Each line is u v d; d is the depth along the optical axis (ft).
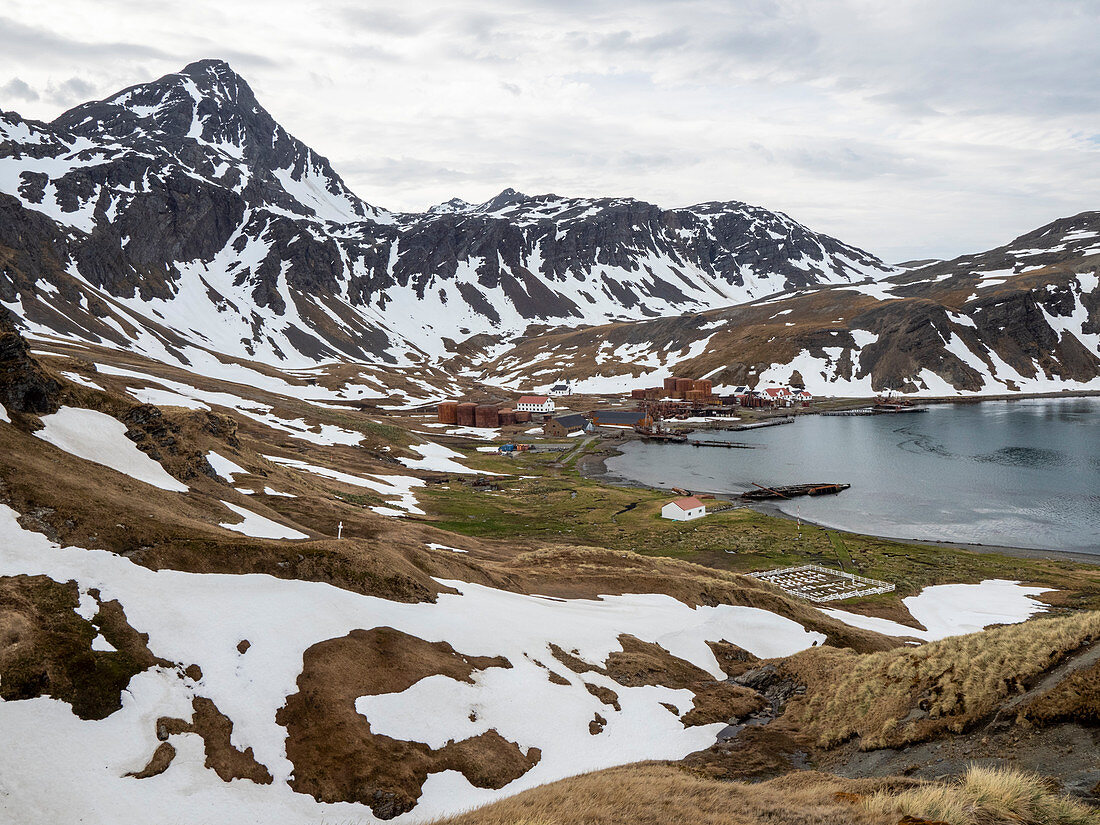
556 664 148.25
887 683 123.13
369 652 127.65
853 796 77.25
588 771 115.55
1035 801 64.59
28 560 117.29
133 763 92.38
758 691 157.89
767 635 194.29
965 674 107.04
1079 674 88.89
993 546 324.39
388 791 100.17
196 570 133.08
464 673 132.98
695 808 77.56
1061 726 83.71
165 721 99.76
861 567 290.15
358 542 172.35
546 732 124.67
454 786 105.81
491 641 148.15
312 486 300.81
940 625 228.84
